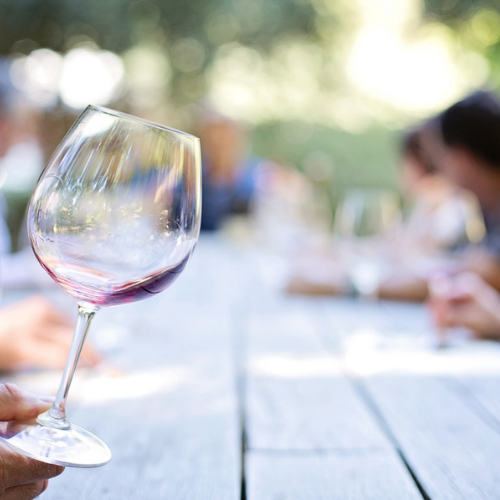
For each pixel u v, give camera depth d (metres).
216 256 2.96
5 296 1.75
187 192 0.63
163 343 1.33
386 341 1.38
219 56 8.24
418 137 3.18
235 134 4.37
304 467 0.73
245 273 2.46
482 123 2.29
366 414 0.91
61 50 6.64
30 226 0.61
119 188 0.61
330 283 2.02
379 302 1.98
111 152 0.61
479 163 2.31
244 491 0.69
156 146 0.62
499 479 0.70
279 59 8.72
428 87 9.06
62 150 0.62
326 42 8.98
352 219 2.14
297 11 8.55
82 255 0.60
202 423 0.86
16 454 0.56
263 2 8.25
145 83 7.73
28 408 0.65
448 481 0.69
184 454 0.75
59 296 1.44
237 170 4.37
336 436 0.82
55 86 6.25
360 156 8.48
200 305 1.80
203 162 4.34
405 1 8.59
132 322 1.52
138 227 0.61
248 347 1.32
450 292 1.48
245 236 3.36
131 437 0.80
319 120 9.10
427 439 0.82
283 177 4.47
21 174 4.59
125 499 0.64
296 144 8.98
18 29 6.57
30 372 1.08
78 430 0.64
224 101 8.54
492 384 1.07
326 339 1.41
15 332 1.11
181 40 7.80
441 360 1.23
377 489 0.67
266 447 0.78
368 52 9.15
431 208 3.16
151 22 7.49
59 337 1.16
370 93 9.19
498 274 2.06
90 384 1.03
